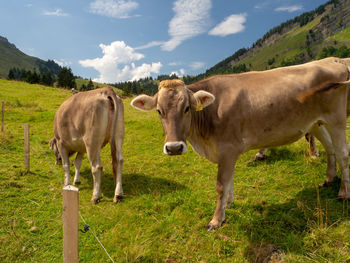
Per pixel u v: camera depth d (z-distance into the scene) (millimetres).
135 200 4578
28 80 66375
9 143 7852
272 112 3574
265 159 5887
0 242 3453
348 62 4648
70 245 1909
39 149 7684
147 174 5812
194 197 4531
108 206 4473
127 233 3625
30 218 4047
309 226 3342
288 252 2969
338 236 3115
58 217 4105
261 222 3674
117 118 4801
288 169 5289
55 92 23656
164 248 3291
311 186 4547
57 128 5336
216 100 3670
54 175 5883
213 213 4012
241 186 4844
